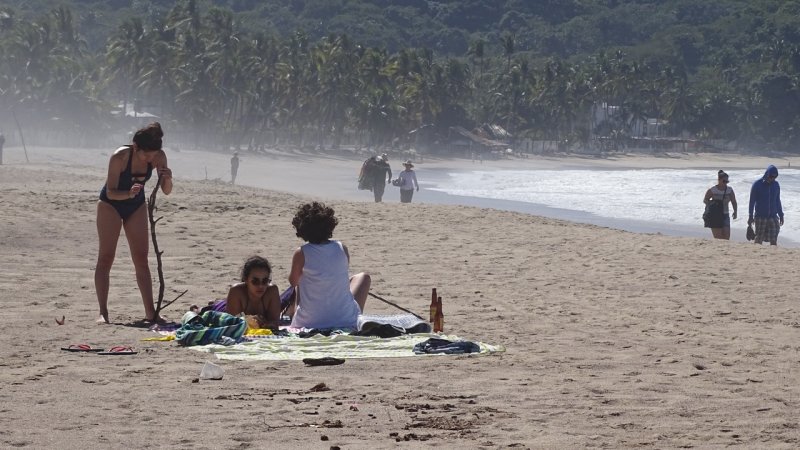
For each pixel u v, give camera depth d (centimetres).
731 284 2262
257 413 1057
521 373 1293
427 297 2042
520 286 2206
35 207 3419
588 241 3128
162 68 18138
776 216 3409
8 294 1922
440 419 1043
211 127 19162
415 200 8612
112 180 1670
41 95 16650
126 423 1007
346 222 3522
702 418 1066
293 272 1566
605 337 1596
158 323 1656
